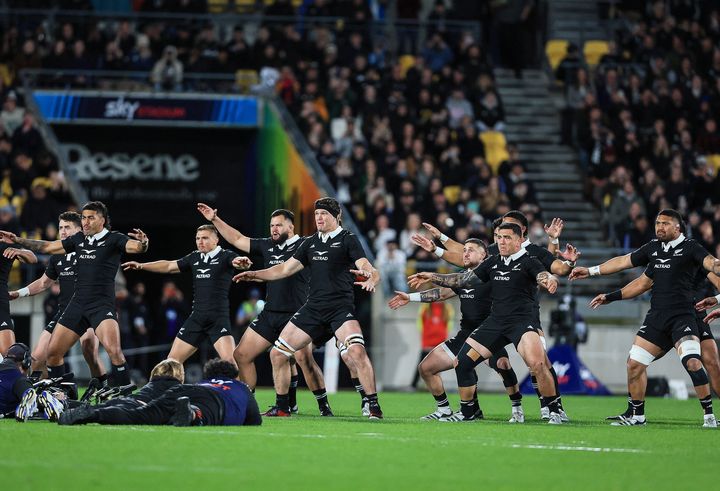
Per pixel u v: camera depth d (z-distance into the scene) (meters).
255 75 98.75
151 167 97.38
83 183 96.50
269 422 43.78
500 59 113.44
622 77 107.12
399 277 84.44
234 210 98.69
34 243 49.69
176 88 96.62
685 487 28.52
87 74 96.69
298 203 91.88
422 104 100.44
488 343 47.09
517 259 46.62
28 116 90.19
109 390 48.31
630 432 42.88
